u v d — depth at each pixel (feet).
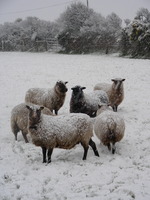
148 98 50.44
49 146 25.52
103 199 19.02
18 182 21.99
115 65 80.12
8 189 20.97
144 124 37.19
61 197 19.61
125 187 20.47
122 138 30.50
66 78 68.90
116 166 24.62
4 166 25.27
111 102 44.01
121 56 100.48
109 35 109.70
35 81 66.80
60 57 105.81
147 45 94.17
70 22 124.36
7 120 40.91
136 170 23.52
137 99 50.26
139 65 77.61
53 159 27.07
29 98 41.96
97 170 23.80
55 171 23.77
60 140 25.52
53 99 39.91
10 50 152.15
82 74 72.13
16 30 157.58
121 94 43.45
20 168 24.77
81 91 37.09
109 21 122.83
